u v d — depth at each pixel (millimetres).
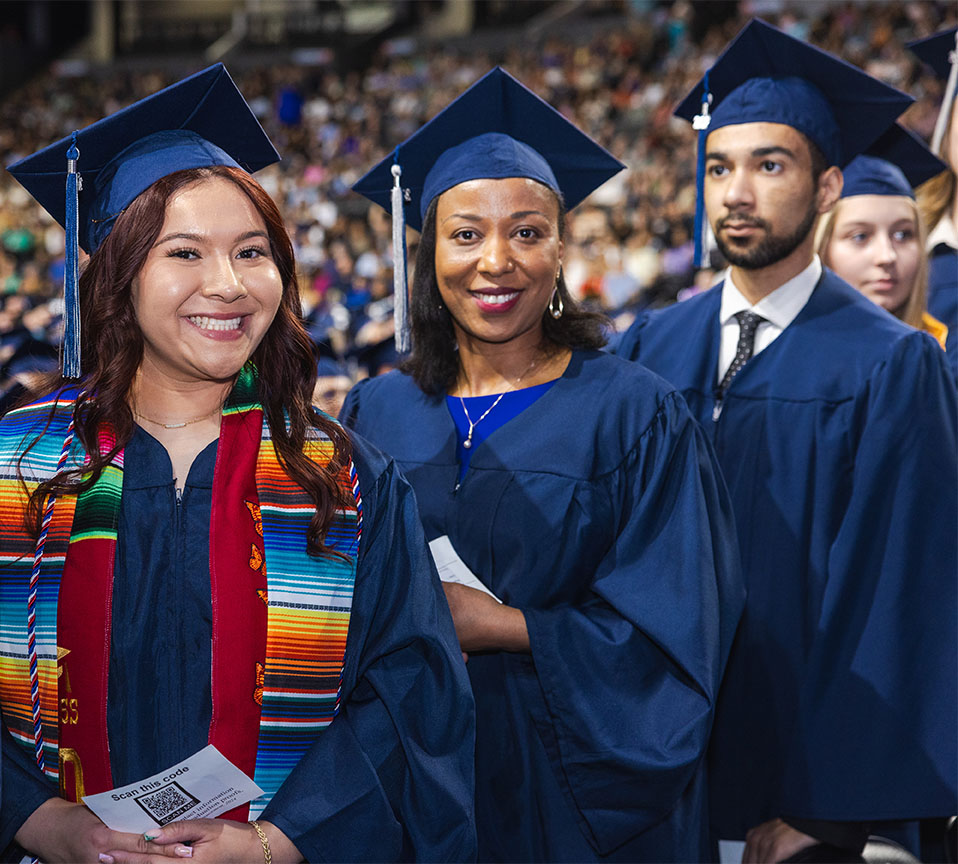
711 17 21703
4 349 5773
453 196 2346
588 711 2195
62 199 2027
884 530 2549
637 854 2332
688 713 2182
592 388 2406
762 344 2807
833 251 3445
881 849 2744
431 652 1917
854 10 20047
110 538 1795
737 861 2684
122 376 1851
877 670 2490
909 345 2637
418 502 2422
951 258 3717
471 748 1940
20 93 26609
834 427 2635
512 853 2328
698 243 2889
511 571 2309
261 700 1820
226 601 1803
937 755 2463
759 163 2750
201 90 1931
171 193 1785
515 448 2365
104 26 27859
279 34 27547
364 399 2672
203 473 1872
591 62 22141
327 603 1863
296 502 1877
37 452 1843
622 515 2330
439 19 26703
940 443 2586
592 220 15031
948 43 3617
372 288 13469
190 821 1762
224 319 1798
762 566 2645
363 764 1837
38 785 1802
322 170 20609
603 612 2281
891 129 3492
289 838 1766
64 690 1780
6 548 1809
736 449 2721
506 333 2342
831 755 2484
